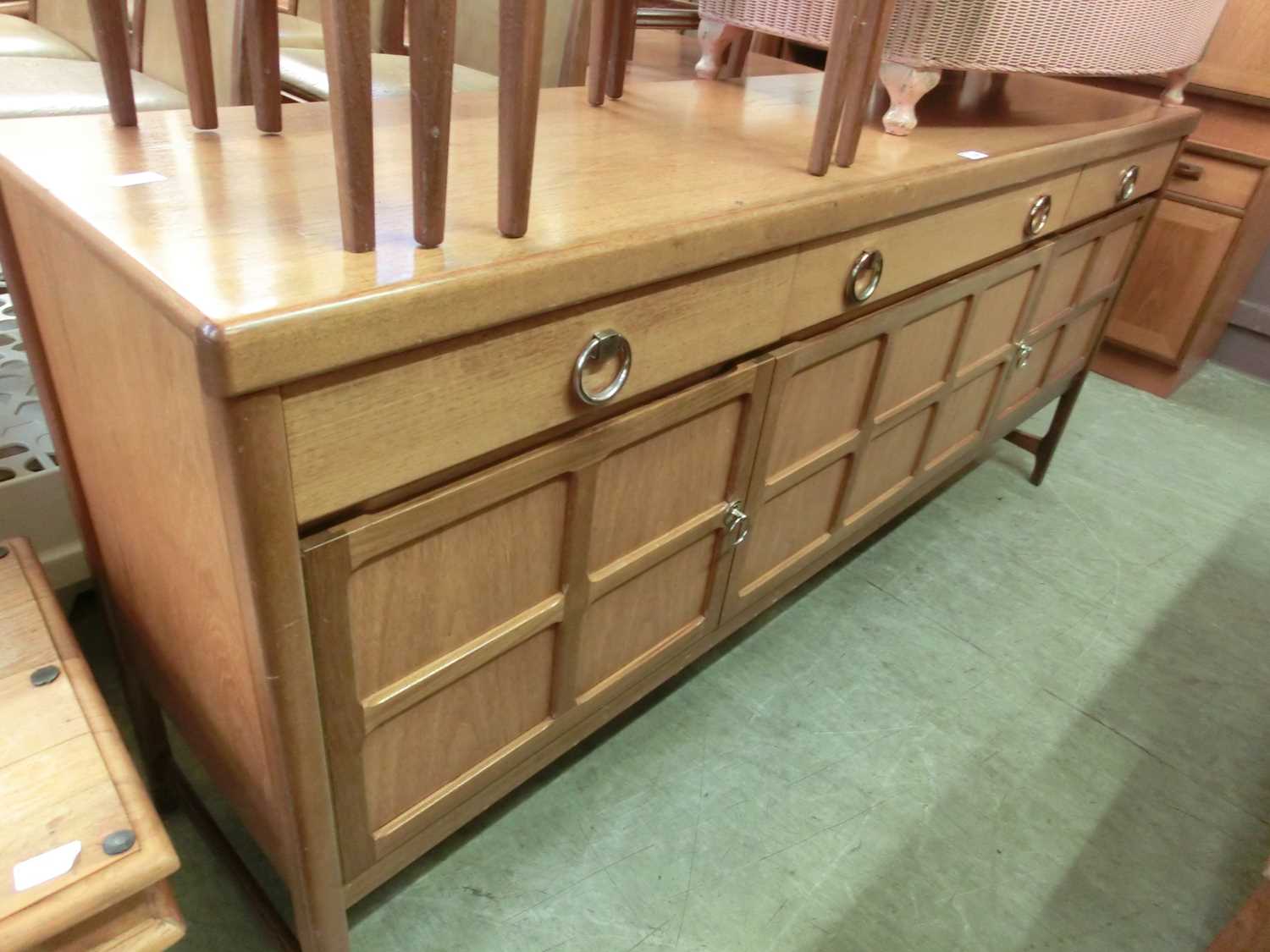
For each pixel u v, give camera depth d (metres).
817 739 1.22
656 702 1.25
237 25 1.35
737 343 0.80
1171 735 1.30
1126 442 2.12
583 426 0.71
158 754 0.99
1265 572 1.70
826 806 1.12
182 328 0.45
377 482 0.56
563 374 0.64
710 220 0.68
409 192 0.67
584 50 1.54
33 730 0.66
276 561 0.53
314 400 0.50
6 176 0.64
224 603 0.61
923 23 0.97
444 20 0.49
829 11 1.03
